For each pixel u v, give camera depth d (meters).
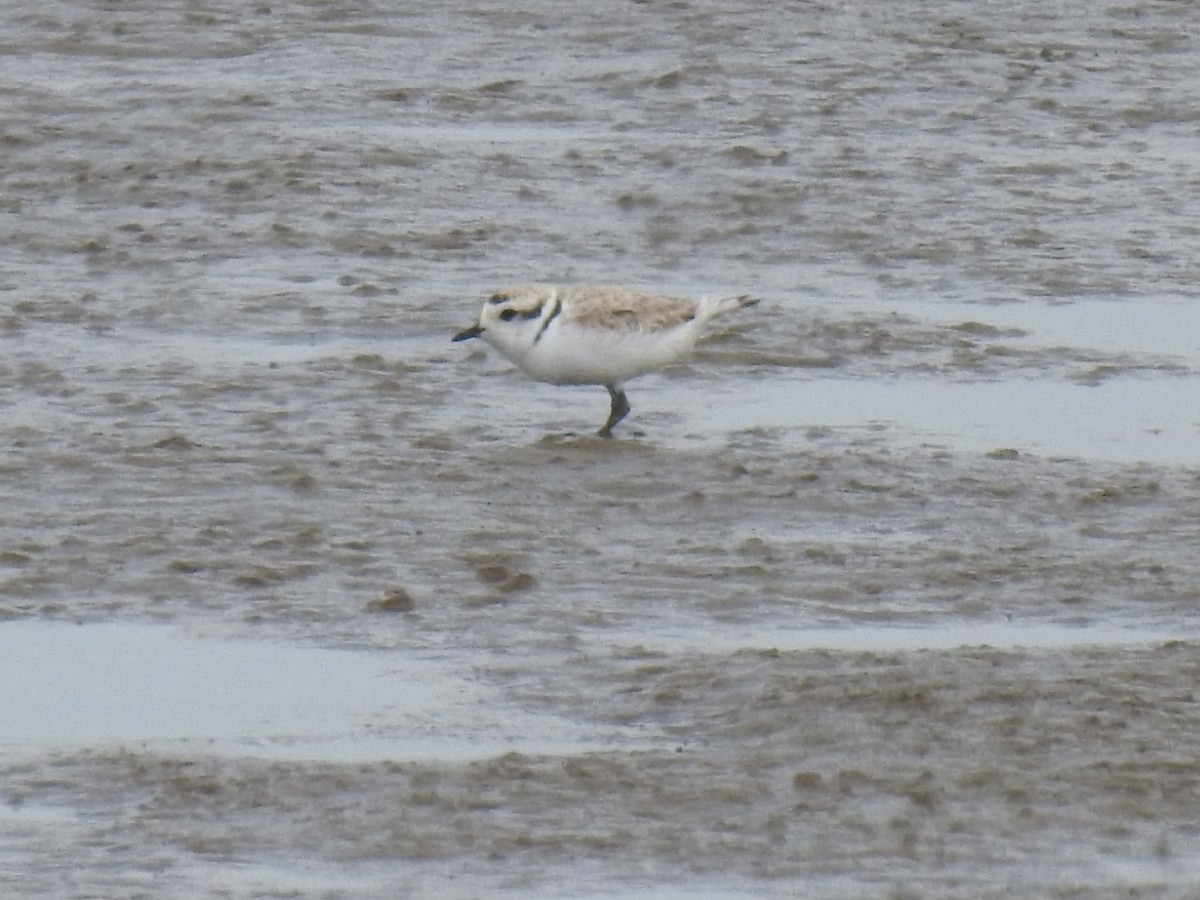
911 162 23.42
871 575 13.59
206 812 10.56
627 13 28.72
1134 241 21.30
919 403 17.03
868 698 11.59
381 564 13.58
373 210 21.52
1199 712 11.48
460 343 17.95
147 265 19.86
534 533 14.13
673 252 20.73
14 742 11.34
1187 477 15.40
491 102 25.42
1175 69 27.42
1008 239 21.16
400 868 10.11
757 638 12.70
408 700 11.87
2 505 14.31
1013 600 13.28
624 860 10.19
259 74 26.27
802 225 21.39
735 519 14.52
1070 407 17.03
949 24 28.66
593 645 12.56
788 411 16.70
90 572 13.35
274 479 14.91
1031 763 10.98
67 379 16.81
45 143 23.17
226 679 12.11
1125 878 10.03
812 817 10.53
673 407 16.67
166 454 15.26
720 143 24.02
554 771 10.95
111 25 28.02
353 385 16.88
